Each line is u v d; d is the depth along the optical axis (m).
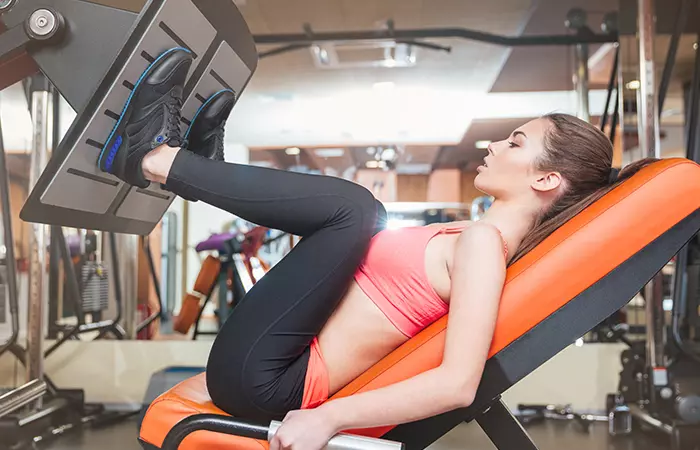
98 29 1.19
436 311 1.04
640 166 1.09
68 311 3.42
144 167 1.12
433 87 4.36
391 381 0.96
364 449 0.86
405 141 4.38
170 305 3.57
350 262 1.01
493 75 4.27
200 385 1.21
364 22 3.93
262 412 1.01
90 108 1.12
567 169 1.07
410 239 1.08
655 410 2.72
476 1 3.71
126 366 3.37
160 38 1.16
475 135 4.40
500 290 0.94
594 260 0.97
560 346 0.95
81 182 1.21
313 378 1.04
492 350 0.95
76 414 2.99
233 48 1.41
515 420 1.13
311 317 1.01
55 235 3.37
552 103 4.30
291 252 1.05
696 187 0.98
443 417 0.98
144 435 1.02
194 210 3.63
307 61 4.23
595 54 4.03
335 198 1.01
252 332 1.00
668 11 3.31
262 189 1.03
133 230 1.52
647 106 2.92
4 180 2.62
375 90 4.32
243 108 4.38
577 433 2.86
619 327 3.30
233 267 3.48
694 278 2.80
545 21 3.91
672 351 2.90
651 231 0.98
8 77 1.35
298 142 4.42
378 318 1.06
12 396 2.12
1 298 3.01
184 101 1.34
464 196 4.34
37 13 1.17
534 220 1.10
